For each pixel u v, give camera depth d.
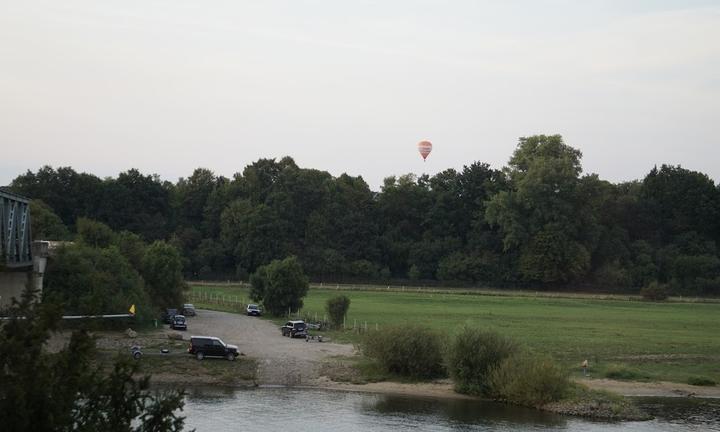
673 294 164.88
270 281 104.75
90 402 18.83
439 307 121.31
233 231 176.75
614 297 153.12
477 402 53.94
